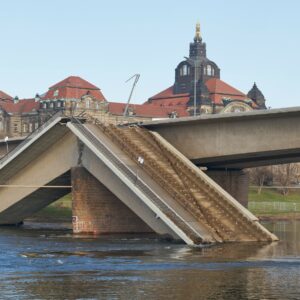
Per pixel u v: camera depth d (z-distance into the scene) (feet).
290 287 210.59
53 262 260.83
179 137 391.45
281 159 408.87
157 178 351.25
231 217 339.36
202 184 357.20
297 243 327.06
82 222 380.99
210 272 236.22
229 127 376.07
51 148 397.39
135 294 201.36
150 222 338.54
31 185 407.64
